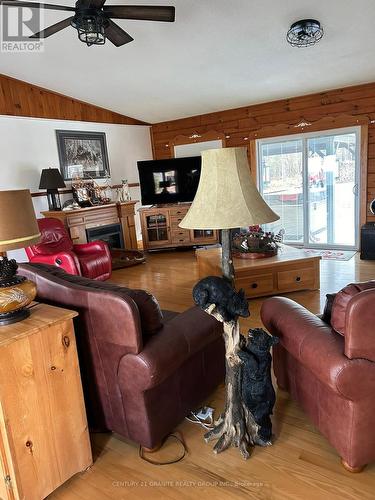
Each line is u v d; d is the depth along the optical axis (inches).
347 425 60.5
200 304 64.7
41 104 207.6
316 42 146.9
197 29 140.3
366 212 217.8
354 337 55.1
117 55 162.9
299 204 241.8
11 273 59.9
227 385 71.2
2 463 57.4
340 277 173.9
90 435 78.5
